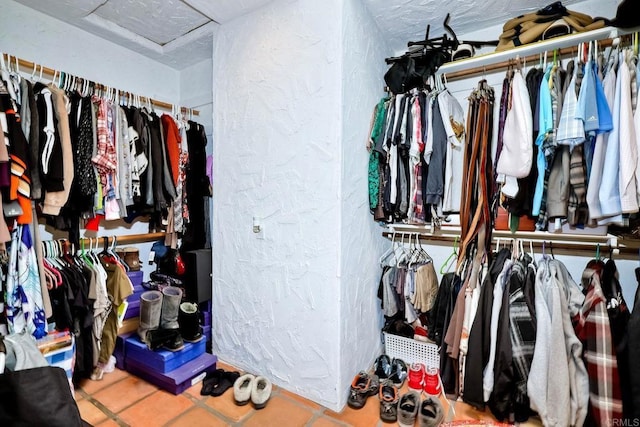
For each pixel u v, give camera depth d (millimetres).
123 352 1935
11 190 1413
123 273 1909
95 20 1989
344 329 1635
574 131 1323
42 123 1599
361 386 1664
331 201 1592
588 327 1354
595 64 1408
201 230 2482
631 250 1627
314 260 1654
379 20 1883
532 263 1629
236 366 1991
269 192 1810
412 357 1973
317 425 1480
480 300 1569
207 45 2270
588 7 1701
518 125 1479
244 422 1493
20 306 1503
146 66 2461
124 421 1484
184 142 2363
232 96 1959
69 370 1562
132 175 2014
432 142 1791
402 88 1931
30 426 957
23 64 1671
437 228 1981
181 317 1900
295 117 1697
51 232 1994
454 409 1582
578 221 1428
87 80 1962
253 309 1896
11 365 1094
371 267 1970
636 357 1245
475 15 1828
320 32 1600
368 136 1868
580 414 1354
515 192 1524
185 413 1548
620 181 1261
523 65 1719
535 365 1400
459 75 1882
